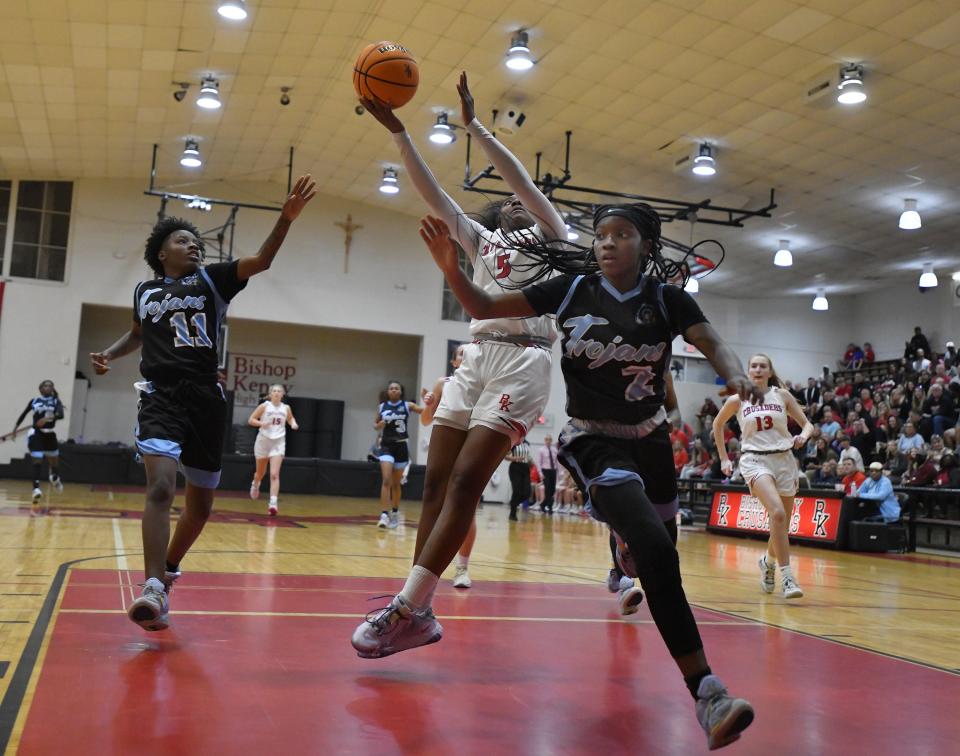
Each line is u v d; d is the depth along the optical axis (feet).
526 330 11.27
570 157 53.31
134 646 10.17
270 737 7.06
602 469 8.22
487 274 11.72
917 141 45.75
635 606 14.23
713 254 68.28
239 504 49.21
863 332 81.66
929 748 7.74
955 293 72.69
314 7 40.60
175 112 53.01
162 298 11.44
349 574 19.08
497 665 10.32
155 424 10.94
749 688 9.80
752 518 44.73
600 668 10.43
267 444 40.47
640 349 8.41
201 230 67.62
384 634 9.49
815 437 59.88
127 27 41.47
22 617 11.69
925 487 42.22
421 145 56.29
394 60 10.14
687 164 50.21
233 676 9.02
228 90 50.26
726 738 6.88
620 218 8.48
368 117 53.93
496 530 40.55
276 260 70.08
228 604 13.79
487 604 15.44
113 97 49.96
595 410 8.59
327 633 11.67
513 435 10.75
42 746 6.54
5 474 61.62
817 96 40.19
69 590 14.26
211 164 63.87
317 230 71.10
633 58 41.14
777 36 37.42
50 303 64.03
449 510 10.02
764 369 20.44
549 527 45.06
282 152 62.59
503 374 10.97
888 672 11.05
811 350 82.79
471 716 8.05
